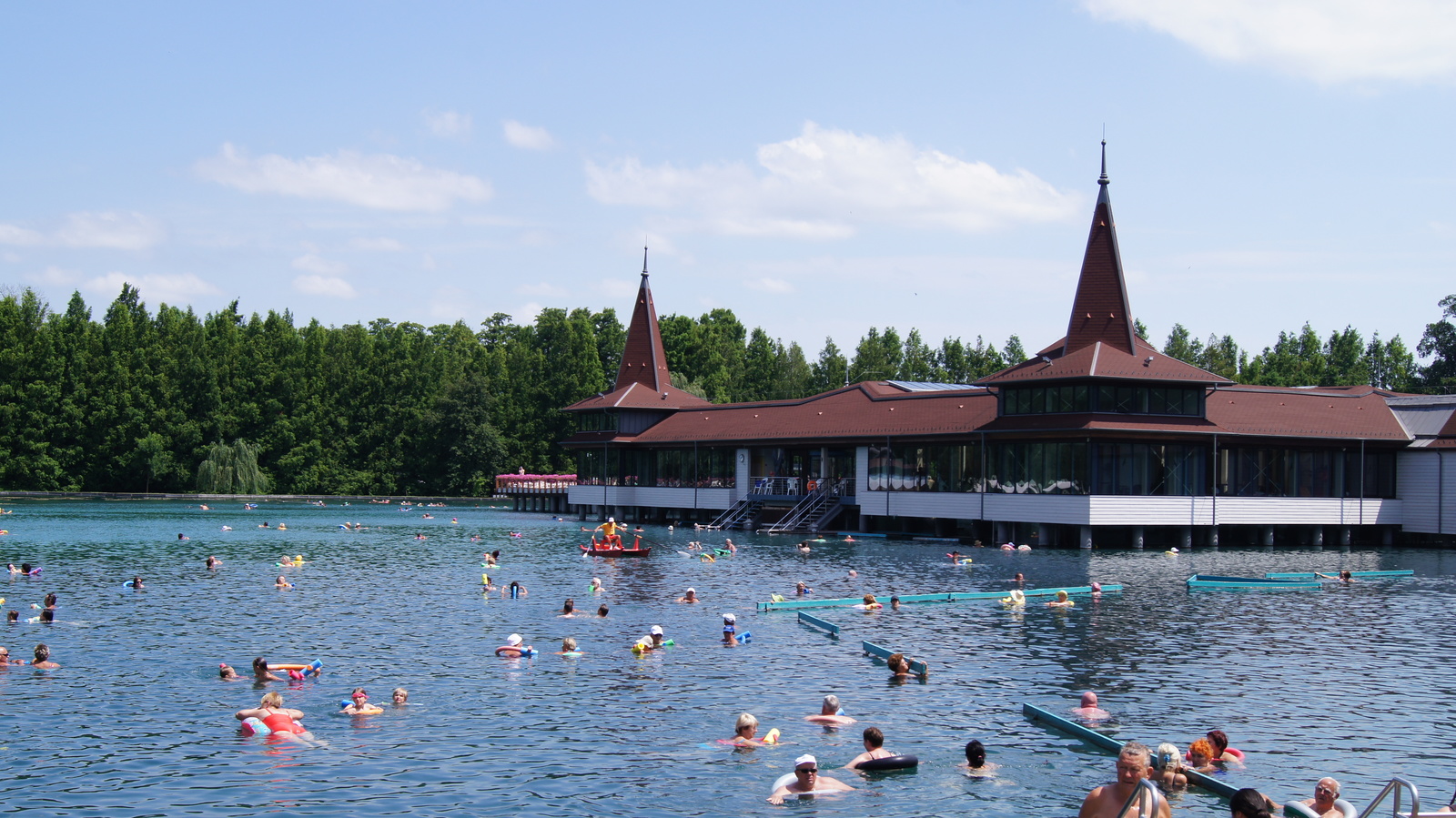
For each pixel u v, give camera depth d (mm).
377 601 44062
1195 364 147875
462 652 33250
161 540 73812
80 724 25016
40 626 37188
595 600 44812
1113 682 29781
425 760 22719
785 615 41250
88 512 106375
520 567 57625
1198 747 22281
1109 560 61875
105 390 143500
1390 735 24656
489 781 21500
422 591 46969
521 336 194625
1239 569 58188
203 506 123188
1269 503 72688
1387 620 40500
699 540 76938
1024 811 20156
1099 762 22875
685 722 25562
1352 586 50969
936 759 22969
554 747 23609
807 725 25344
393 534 82875
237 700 27281
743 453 93062
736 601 44906
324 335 162875
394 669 30906
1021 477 72312
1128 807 15922
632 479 105125
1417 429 78125
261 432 153000
